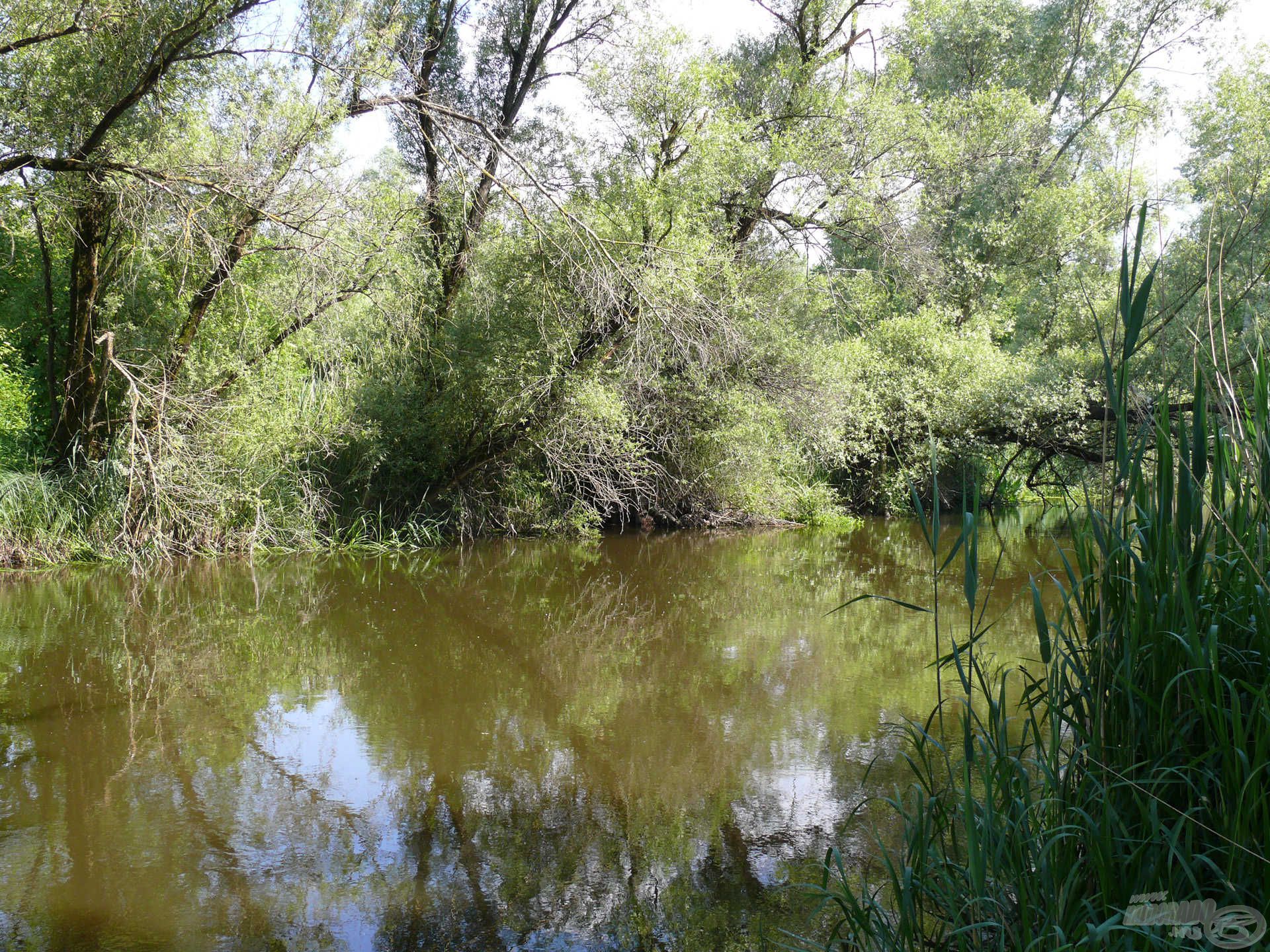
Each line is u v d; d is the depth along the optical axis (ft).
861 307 54.90
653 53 42.11
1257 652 8.52
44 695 20.53
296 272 36.78
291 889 11.94
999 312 62.28
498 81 45.65
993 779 10.27
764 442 47.39
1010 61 71.46
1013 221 63.82
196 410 35.63
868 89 48.80
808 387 48.24
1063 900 8.44
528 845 13.23
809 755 16.61
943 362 52.44
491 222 43.70
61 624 26.76
